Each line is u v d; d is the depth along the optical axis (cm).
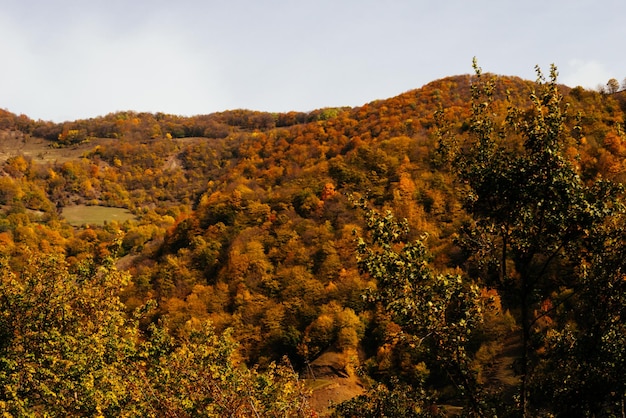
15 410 1529
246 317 6781
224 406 1397
